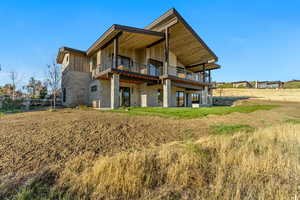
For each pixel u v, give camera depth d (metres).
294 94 23.73
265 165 2.25
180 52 14.82
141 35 10.52
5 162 2.40
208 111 8.75
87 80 13.27
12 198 1.63
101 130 4.23
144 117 6.61
